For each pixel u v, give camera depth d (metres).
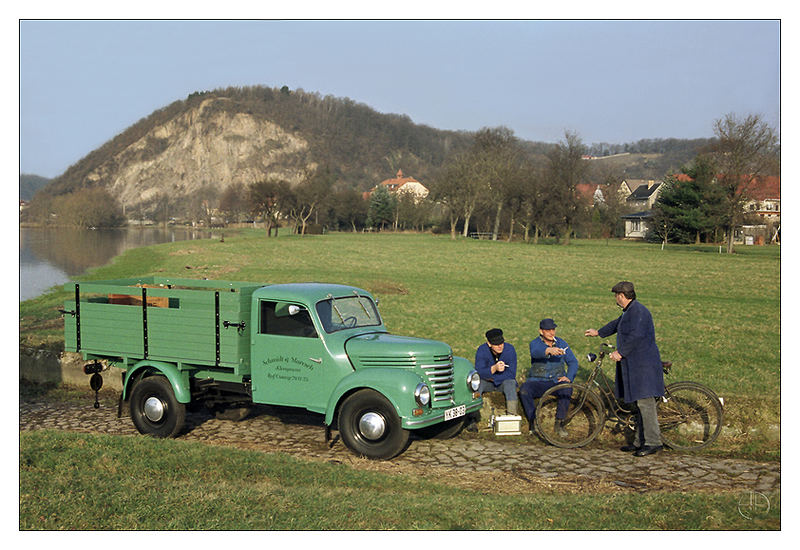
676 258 56.16
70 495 6.21
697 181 82.19
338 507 6.06
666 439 8.88
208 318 9.20
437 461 8.42
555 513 6.04
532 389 9.54
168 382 9.48
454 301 25.00
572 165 87.31
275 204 107.81
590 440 9.02
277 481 7.06
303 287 9.41
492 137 108.31
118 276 36.50
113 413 10.92
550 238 101.81
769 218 88.56
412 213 142.50
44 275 38.00
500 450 8.90
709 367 13.20
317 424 10.14
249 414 10.64
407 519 5.79
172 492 6.39
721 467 8.13
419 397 8.20
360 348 8.78
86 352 10.14
